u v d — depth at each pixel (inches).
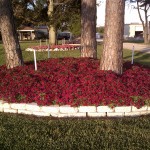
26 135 184.2
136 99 225.5
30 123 207.0
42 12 1009.5
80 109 221.8
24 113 231.3
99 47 1042.7
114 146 169.3
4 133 187.3
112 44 268.7
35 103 229.1
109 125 201.2
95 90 228.5
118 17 261.7
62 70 290.8
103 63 278.5
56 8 896.9
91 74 265.7
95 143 173.3
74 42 1150.3
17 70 296.2
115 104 221.1
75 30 1092.5
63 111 222.5
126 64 352.2
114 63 273.3
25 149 166.2
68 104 223.1
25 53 737.0
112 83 240.5
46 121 211.5
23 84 249.4
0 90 243.0
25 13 996.6
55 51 812.0
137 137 181.5
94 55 405.7
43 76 270.8
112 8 259.8
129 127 197.2
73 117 222.7
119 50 271.7
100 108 221.9
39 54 717.9
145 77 273.4
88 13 388.8
